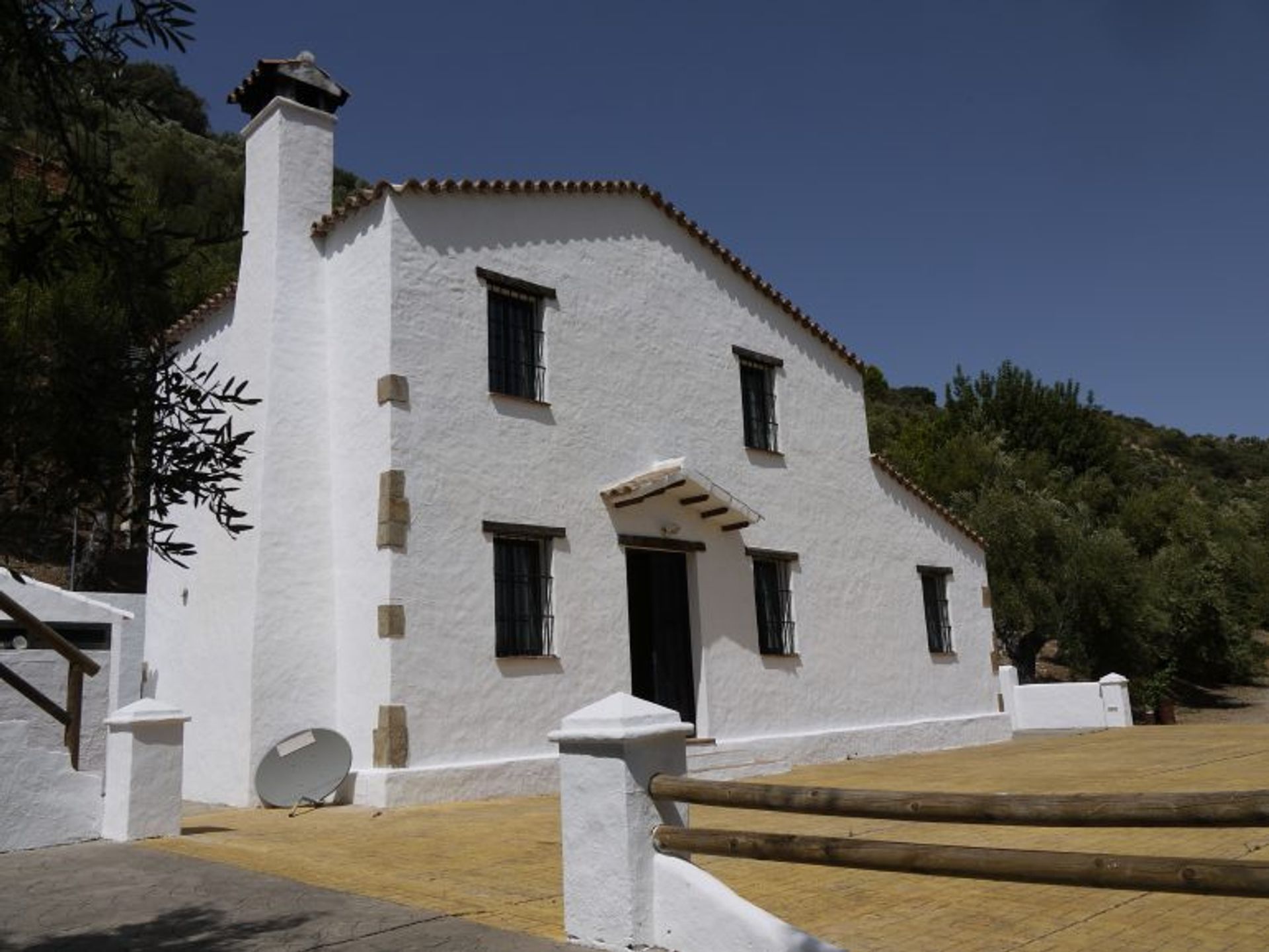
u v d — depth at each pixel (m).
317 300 12.23
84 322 3.86
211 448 3.92
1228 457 91.50
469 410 11.86
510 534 11.95
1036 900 5.72
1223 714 30.31
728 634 14.33
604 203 14.29
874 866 3.83
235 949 4.72
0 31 3.81
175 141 33.12
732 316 15.95
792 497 16.09
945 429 37.19
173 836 8.04
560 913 5.32
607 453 13.34
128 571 19.95
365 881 6.18
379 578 10.85
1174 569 31.91
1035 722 21.45
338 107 13.31
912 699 17.23
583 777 4.88
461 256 12.23
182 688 11.98
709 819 8.84
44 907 5.60
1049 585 27.48
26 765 7.48
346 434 11.63
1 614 12.02
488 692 11.26
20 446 3.64
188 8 4.05
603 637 12.61
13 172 4.17
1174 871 3.09
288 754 10.30
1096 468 36.09
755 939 4.22
